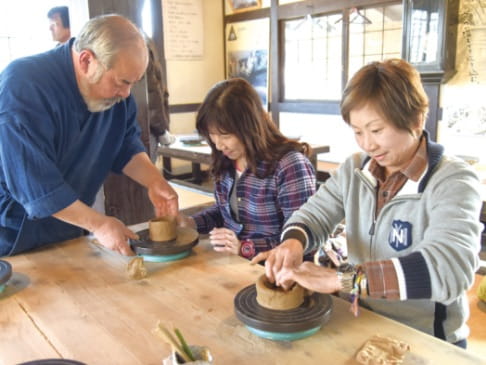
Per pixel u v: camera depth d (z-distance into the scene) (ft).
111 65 4.69
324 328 3.40
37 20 13.29
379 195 4.02
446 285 3.11
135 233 5.27
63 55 4.98
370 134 3.49
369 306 4.04
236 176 5.65
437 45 13.57
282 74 19.54
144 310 3.76
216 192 5.90
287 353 3.09
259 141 5.19
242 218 5.65
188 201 11.54
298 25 18.49
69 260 4.99
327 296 3.61
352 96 3.45
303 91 19.01
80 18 7.19
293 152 5.30
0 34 12.91
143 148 6.21
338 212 4.43
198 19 20.62
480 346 6.62
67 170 5.40
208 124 5.19
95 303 3.92
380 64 3.49
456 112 14.25
